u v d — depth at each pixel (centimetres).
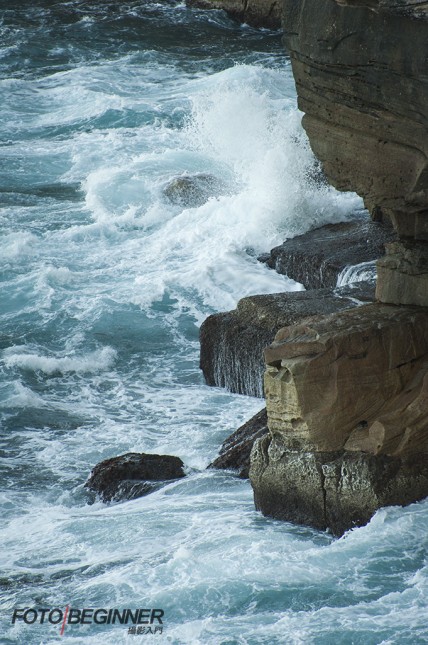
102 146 8812
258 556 2866
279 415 3120
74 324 5428
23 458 4100
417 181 2748
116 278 5969
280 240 5997
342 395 3027
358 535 2923
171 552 2975
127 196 7231
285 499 3178
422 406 3036
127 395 4719
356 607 2580
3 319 5522
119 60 12519
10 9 14838
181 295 5681
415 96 2592
